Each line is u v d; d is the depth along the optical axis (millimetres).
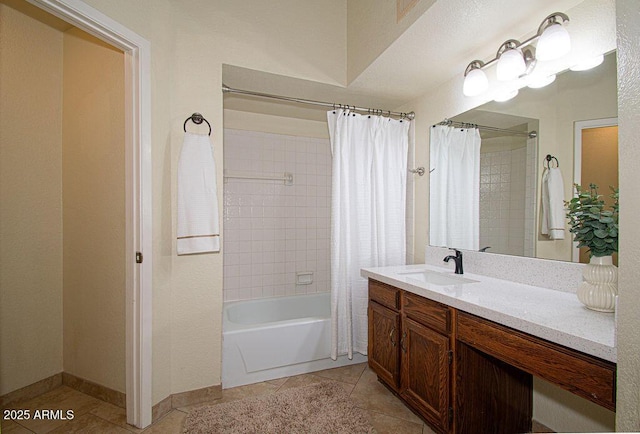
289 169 3105
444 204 2188
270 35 2086
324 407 1783
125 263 1747
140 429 1611
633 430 652
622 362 676
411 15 1553
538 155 1537
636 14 651
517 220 1650
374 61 1920
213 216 1854
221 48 1945
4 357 1810
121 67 1768
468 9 1412
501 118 1747
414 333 1646
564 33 1271
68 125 2006
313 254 3225
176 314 1812
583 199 1216
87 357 1941
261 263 3023
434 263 2266
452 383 1404
